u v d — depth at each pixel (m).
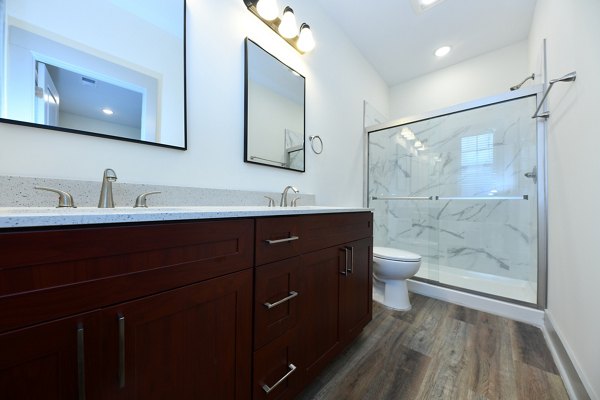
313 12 1.82
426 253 2.51
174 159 1.06
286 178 1.62
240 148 1.32
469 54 2.50
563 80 1.19
